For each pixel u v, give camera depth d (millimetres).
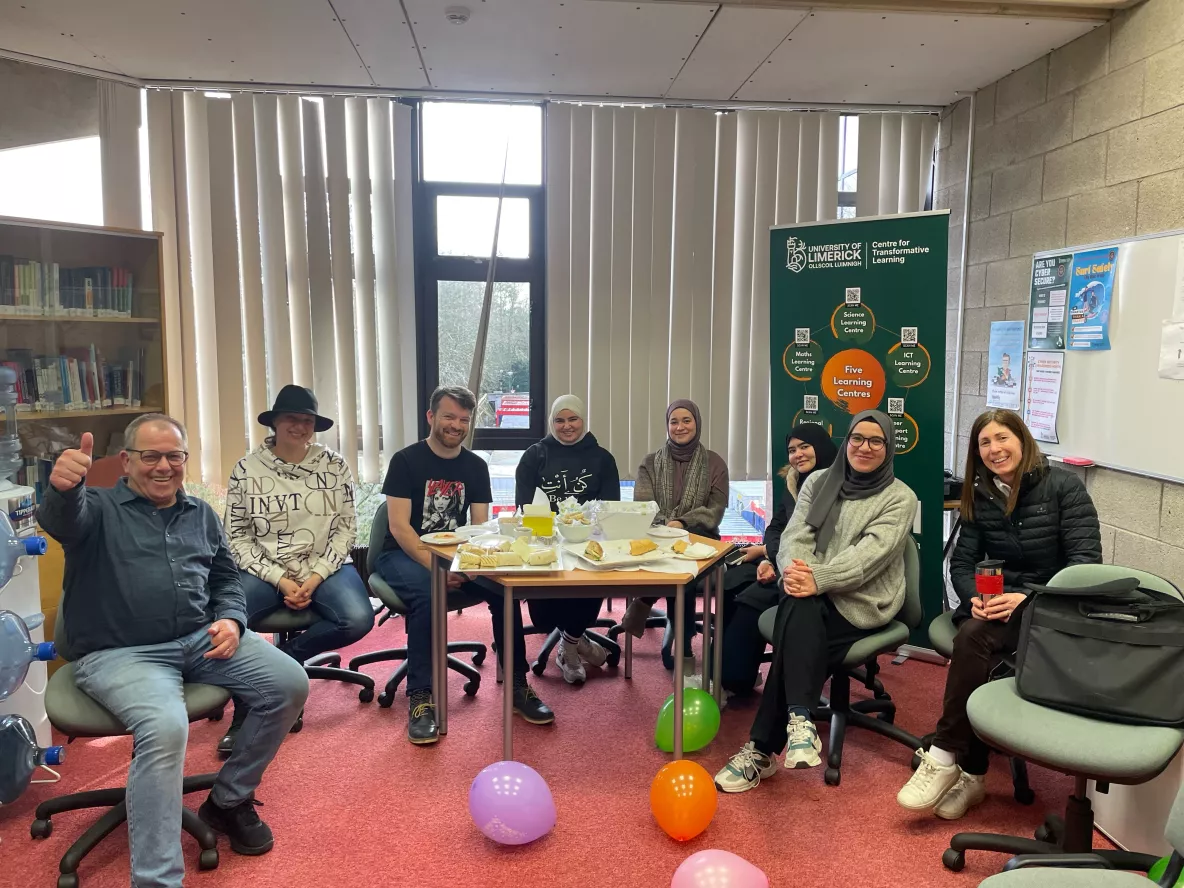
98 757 2467
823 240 3293
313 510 2811
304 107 3623
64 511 1854
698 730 2445
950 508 3295
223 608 2135
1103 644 1812
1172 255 2631
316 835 2072
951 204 3861
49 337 3176
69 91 3387
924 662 3334
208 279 3674
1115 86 2885
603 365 3896
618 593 2287
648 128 3789
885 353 3219
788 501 3018
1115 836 2031
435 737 2562
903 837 2086
